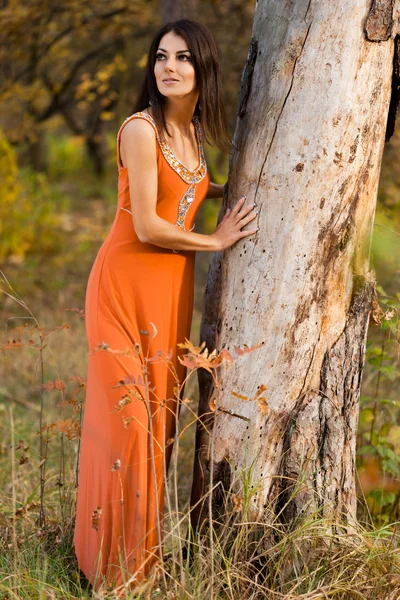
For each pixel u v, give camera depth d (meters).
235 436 3.25
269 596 2.97
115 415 3.24
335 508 3.25
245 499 3.11
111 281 3.33
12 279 9.87
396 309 3.72
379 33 3.07
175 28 3.24
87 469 3.40
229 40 8.83
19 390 6.35
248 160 3.25
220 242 3.23
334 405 3.24
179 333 3.46
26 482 4.35
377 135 3.20
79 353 7.00
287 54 3.12
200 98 3.33
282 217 3.16
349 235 3.21
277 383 3.21
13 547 3.39
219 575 3.06
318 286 3.19
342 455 3.27
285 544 3.07
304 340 3.20
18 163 16.02
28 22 8.92
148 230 3.21
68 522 3.66
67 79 10.26
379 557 3.08
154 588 3.17
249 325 3.22
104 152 17.58
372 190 3.26
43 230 11.20
